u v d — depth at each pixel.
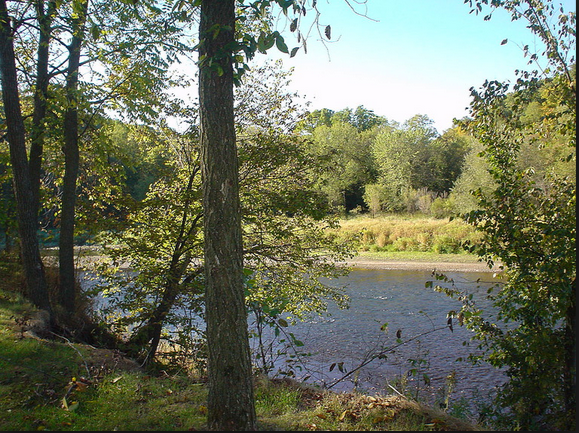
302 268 9.88
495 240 6.77
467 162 40.09
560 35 6.47
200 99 4.07
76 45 9.98
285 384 6.12
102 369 6.17
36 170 10.52
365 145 64.88
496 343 6.69
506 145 7.18
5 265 10.54
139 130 10.73
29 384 5.38
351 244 10.24
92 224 10.08
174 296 9.48
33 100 10.77
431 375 9.73
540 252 6.55
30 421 4.36
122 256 9.71
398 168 56.62
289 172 9.82
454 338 12.55
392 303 17.42
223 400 3.85
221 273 3.88
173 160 10.63
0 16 8.57
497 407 6.39
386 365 10.46
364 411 4.97
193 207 9.55
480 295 17.70
